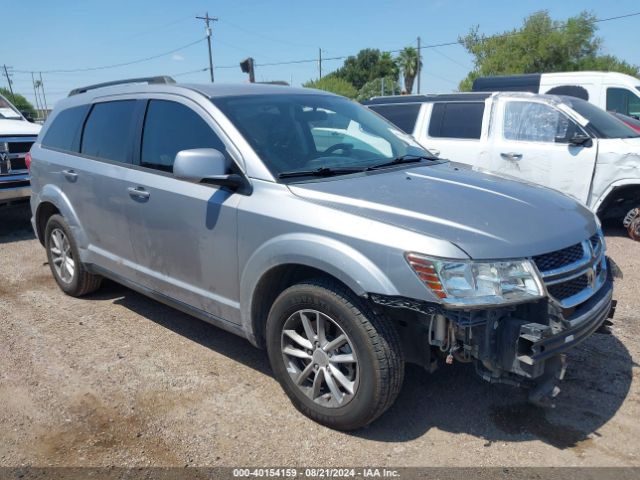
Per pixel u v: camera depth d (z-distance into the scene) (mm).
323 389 3309
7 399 3637
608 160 7066
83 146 4898
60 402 3596
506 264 2805
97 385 3793
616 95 11125
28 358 4184
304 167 3611
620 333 4488
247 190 3475
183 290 3988
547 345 2787
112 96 4703
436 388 3727
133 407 3531
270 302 3543
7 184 7809
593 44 32469
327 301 3074
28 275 6172
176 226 3879
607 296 3312
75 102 5230
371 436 3229
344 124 4277
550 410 3467
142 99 4355
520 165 7633
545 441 3178
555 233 3057
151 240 4141
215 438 3225
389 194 3260
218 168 3426
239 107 3879
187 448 3141
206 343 4418
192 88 4086
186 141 3920
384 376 2973
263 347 3656
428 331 2975
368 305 2984
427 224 2928
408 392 3680
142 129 4270
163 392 3701
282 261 3217
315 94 4543
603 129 7375
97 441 3209
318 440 3195
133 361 4125
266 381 3838
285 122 3924
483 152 7879
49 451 3129
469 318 2777
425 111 8492
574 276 3025
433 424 3342
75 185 4867
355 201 3158
